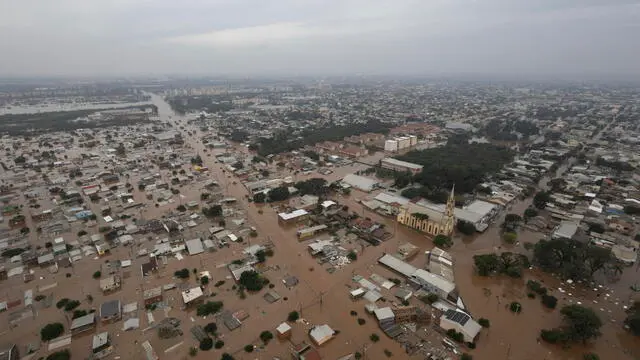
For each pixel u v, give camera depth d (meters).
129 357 89.75
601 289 120.06
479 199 198.25
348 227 163.62
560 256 127.94
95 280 123.06
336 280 123.19
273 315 105.31
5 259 135.12
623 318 106.06
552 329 100.31
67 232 158.75
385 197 195.75
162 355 89.88
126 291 116.81
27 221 170.25
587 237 152.25
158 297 111.00
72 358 89.56
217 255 138.75
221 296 113.75
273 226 165.38
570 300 114.38
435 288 115.25
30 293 115.38
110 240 149.25
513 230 159.88
